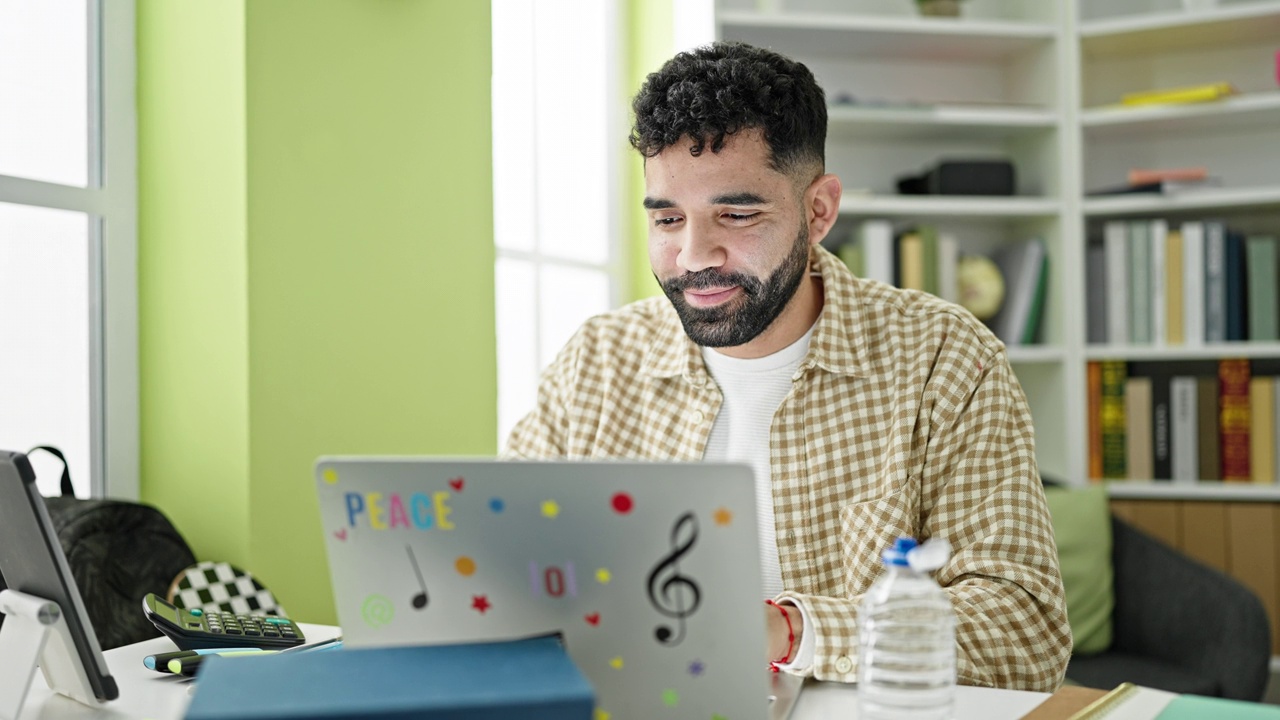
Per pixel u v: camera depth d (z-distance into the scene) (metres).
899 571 0.81
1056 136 2.88
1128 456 2.83
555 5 2.69
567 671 0.69
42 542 0.90
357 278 1.93
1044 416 2.97
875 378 1.33
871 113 2.78
